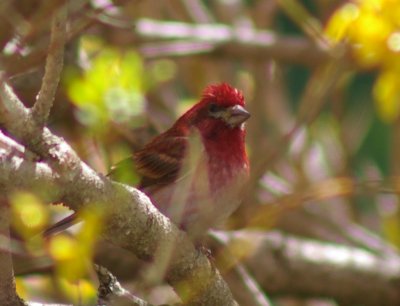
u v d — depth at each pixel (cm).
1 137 741
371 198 1770
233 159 1085
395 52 1146
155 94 1509
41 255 943
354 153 1577
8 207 748
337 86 1447
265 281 1419
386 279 1439
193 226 1022
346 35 1153
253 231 1253
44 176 748
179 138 1118
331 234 1558
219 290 913
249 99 1600
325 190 1180
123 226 818
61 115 1191
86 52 1346
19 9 909
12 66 825
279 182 1512
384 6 1141
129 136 1222
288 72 2003
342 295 1445
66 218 946
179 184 1029
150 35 1476
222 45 1529
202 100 1123
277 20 1956
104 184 790
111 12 1241
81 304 890
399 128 1512
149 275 878
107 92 1177
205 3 1920
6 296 829
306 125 1161
